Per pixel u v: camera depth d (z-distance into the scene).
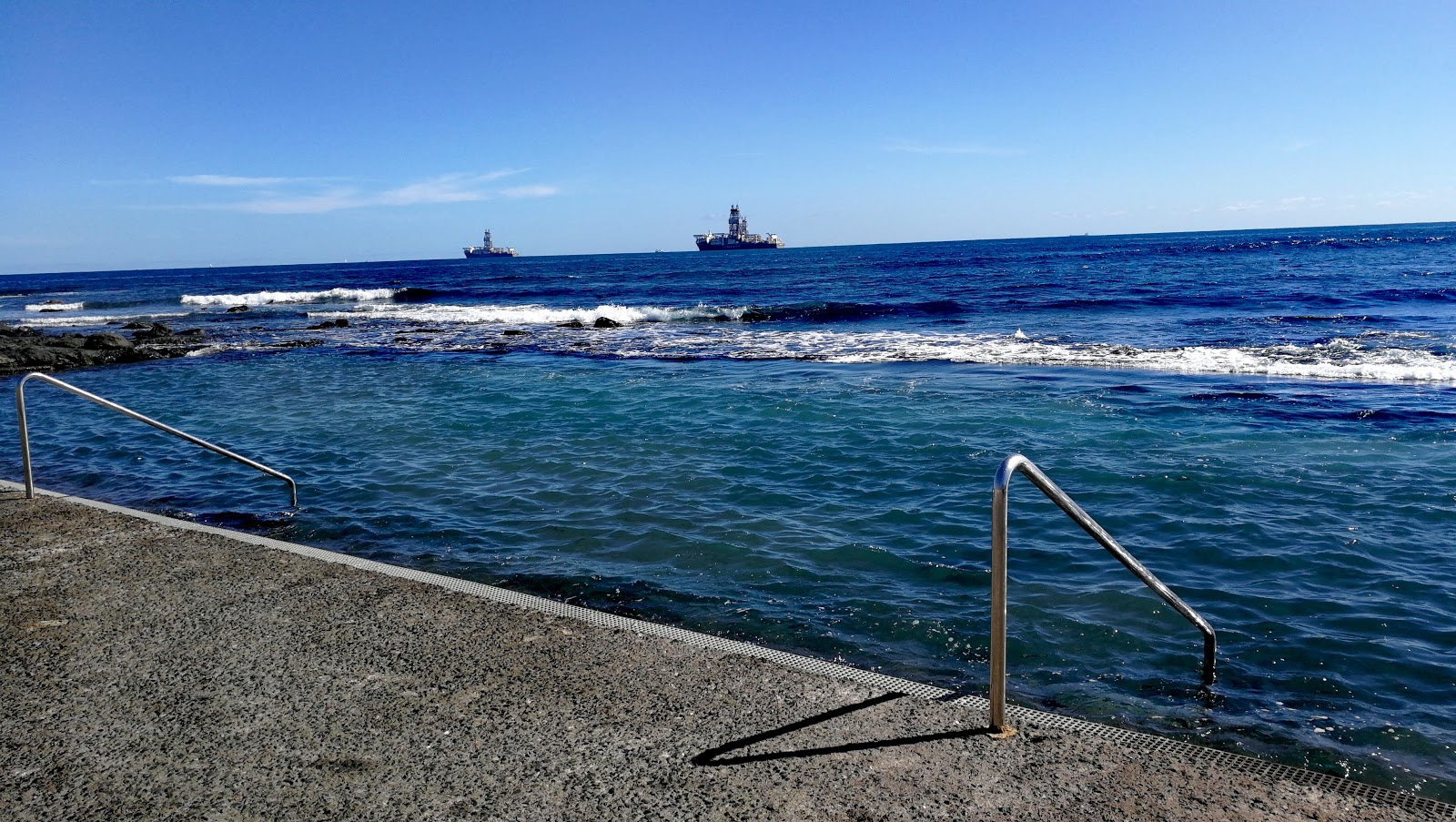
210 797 2.55
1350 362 13.47
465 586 4.41
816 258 102.06
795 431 9.58
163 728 2.95
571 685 3.23
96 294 63.09
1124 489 7.02
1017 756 2.74
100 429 10.94
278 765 2.72
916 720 2.98
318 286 67.56
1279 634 4.29
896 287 40.91
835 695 3.18
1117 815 2.42
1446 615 4.46
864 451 8.56
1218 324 20.03
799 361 16.38
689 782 2.59
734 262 95.62
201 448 9.52
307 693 3.18
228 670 3.37
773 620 4.58
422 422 10.76
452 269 113.25
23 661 3.48
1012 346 17.41
